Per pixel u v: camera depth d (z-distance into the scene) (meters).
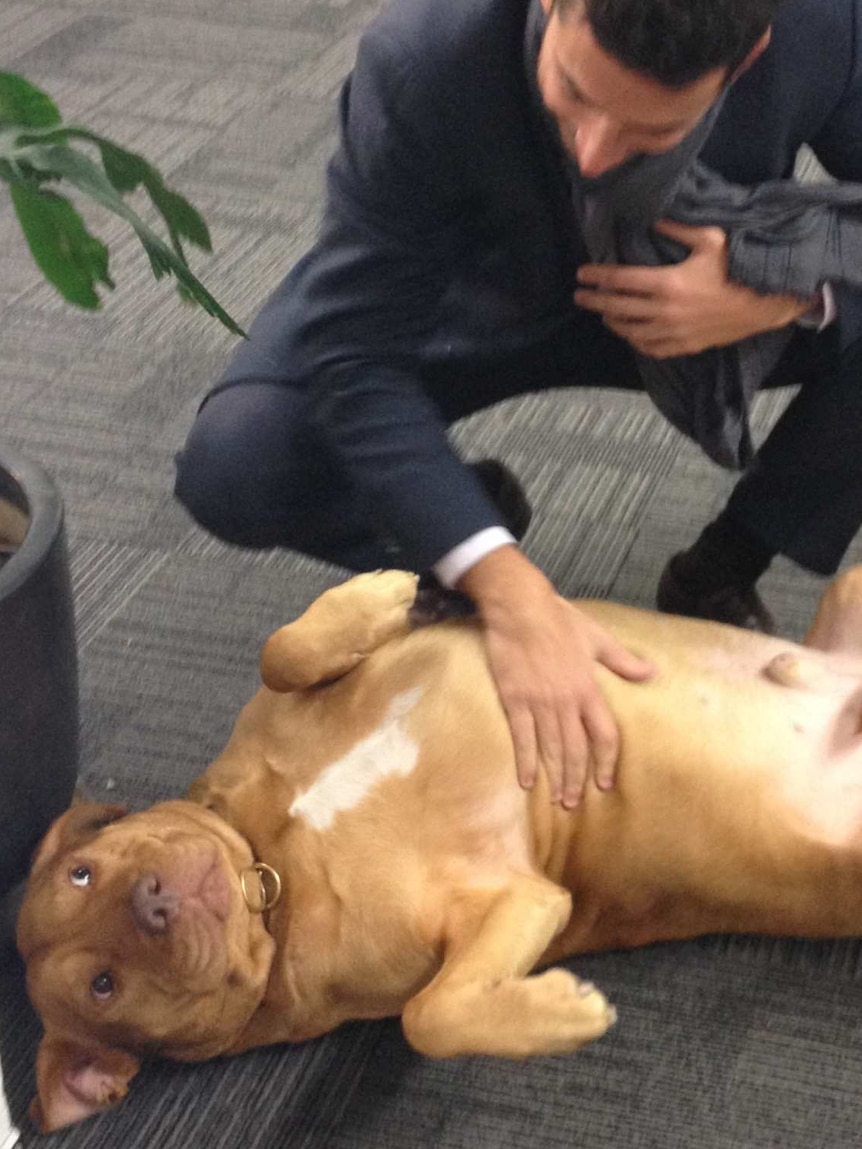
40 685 1.40
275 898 1.41
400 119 1.39
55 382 2.37
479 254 1.58
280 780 1.46
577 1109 1.37
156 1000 1.31
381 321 1.51
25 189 1.09
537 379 1.78
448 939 1.32
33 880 1.38
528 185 1.43
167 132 3.08
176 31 3.55
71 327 2.51
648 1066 1.41
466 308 1.65
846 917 1.45
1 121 1.10
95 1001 1.30
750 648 1.52
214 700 1.81
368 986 1.38
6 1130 1.20
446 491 1.46
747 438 1.60
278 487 1.72
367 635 1.48
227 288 2.57
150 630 1.92
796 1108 1.36
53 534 1.38
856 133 1.49
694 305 1.42
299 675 1.45
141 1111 1.40
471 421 2.29
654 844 1.43
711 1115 1.36
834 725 1.47
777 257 1.41
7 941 1.55
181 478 1.76
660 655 1.49
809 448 1.71
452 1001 1.23
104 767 1.73
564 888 1.44
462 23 1.34
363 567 1.82
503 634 1.41
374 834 1.39
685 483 2.14
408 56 1.37
